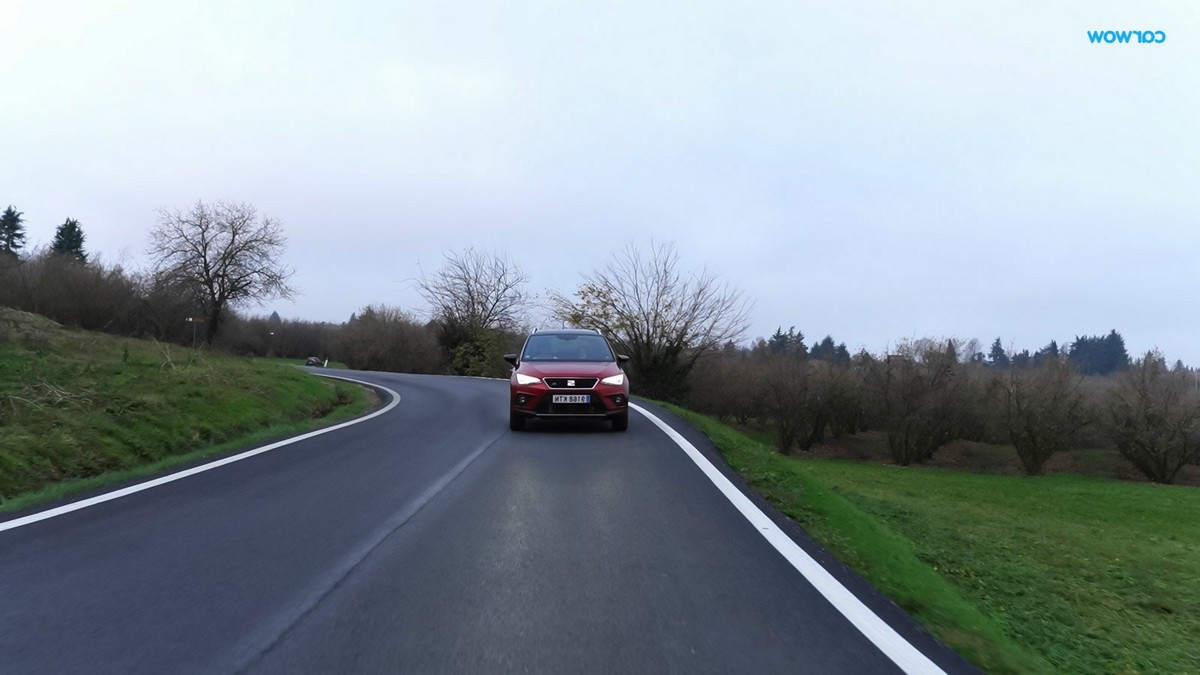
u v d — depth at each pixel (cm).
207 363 1992
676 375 4247
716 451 1198
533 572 557
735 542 650
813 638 440
